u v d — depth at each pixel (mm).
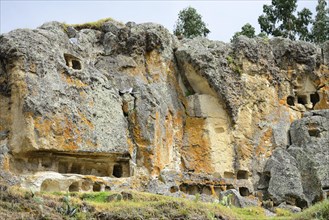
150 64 36312
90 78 33031
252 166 37094
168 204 25438
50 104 30500
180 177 34156
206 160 36156
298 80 41125
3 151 29656
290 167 36156
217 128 37219
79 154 31391
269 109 39000
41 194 24828
